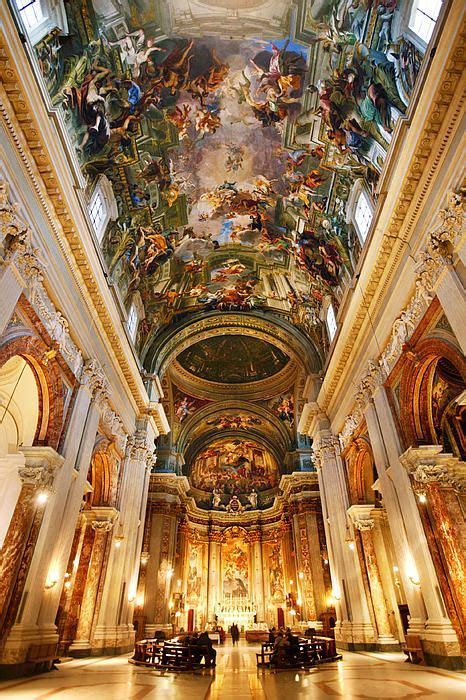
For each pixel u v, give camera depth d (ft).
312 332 63.72
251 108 41.27
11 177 25.09
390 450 35.73
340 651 44.78
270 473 111.75
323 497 56.44
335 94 35.37
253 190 49.96
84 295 37.17
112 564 45.09
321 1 31.19
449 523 28.94
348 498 50.52
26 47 22.94
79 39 29.32
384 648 42.04
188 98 39.34
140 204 45.09
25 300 27.58
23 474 29.55
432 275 27.76
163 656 33.24
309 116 39.09
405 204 29.89
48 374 31.91
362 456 49.16
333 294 52.47
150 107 37.96
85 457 36.99
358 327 42.83
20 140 25.52
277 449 100.37
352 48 31.94
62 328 33.14
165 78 36.91
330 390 54.34
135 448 55.01
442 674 24.27
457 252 25.38
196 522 105.60
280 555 100.37
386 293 36.52
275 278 62.64
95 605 42.24
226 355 88.69
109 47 31.60
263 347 85.81
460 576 27.53
